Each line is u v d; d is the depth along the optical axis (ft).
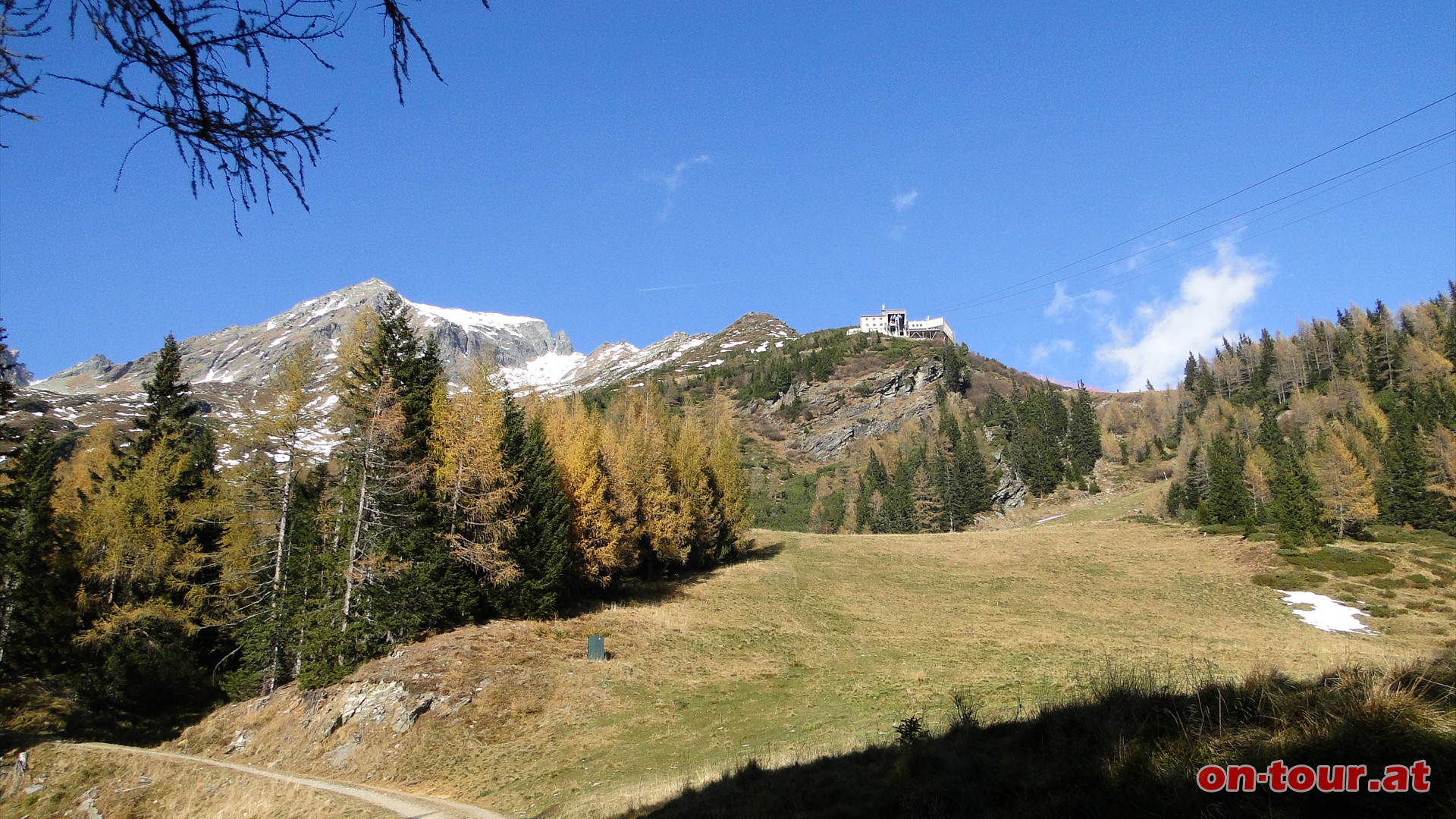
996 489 386.32
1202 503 251.60
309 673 84.64
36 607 94.63
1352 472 217.36
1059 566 199.00
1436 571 169.48
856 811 30.91
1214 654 96.48
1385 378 375.25
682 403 566.77
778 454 484.33
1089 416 437.99
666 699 86.58
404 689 81.00
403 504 99.40
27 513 96.48
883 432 499.92
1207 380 499.10
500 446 111.96
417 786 66.80
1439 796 16.47
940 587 178.29
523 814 55.26
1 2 11.50
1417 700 20.48
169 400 130.93
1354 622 140.15
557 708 82.58
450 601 100.73
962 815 25.62
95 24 11.91
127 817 61.57
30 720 85.35
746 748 63.82
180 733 88.79
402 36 12.85
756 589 166.09
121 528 98.43
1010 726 35.53
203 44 12.14
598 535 133.28
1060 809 22.34
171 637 101.04
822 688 89.66
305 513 101.76
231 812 60.85
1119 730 25.91
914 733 41.42
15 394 92.48
